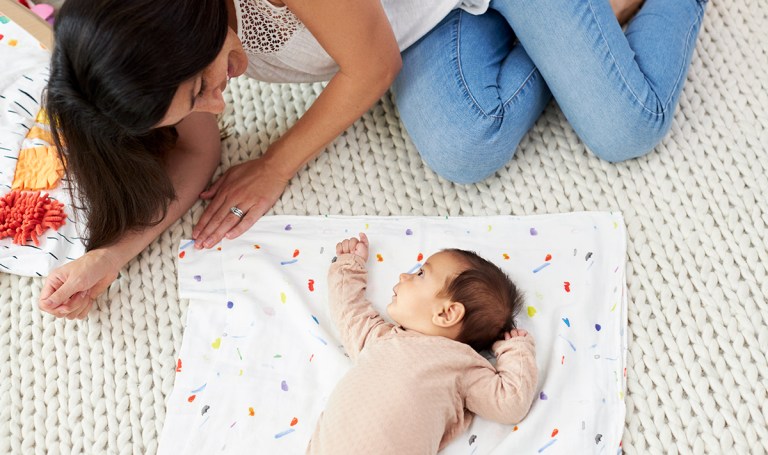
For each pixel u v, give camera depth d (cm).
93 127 90
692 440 111
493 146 125
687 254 126
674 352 118
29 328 125
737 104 141
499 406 105
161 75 81
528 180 136
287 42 115
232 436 111
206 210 130
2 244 127
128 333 124
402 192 136
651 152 137
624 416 111
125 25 78
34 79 142
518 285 121
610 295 121
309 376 116
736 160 135
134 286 128
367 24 104
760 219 129
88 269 116
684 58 129
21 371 122
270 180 131
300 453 109
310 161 140
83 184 105
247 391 115
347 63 111
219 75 91
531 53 126
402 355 105
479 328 110
